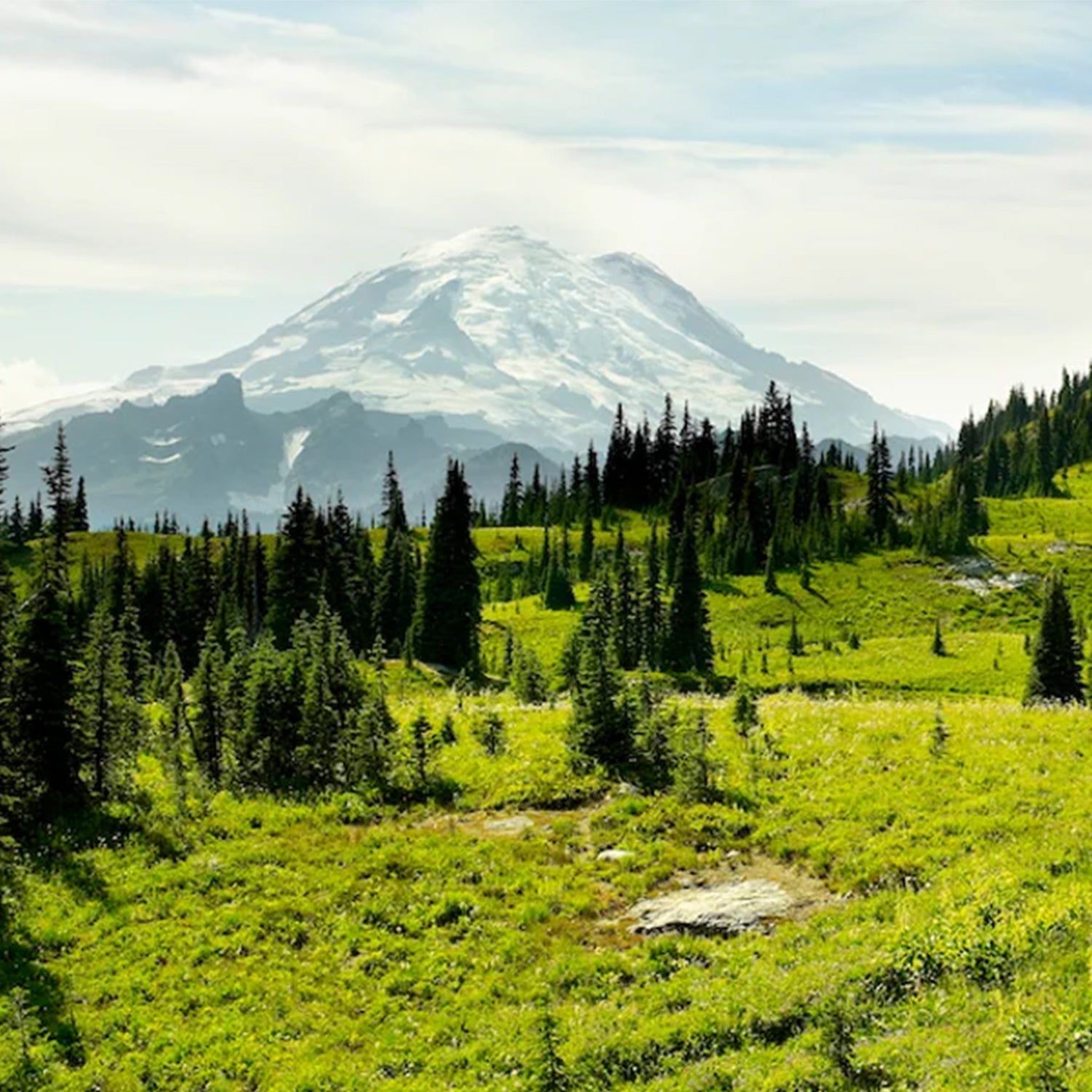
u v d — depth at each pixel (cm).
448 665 8175
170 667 5094
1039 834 2209
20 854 2516
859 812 2472
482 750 3300
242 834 2719
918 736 2997
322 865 2512
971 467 19712
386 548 11806
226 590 10694
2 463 3809
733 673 11181
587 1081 1622
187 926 2242
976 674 10712
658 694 3509
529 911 2220
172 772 3091
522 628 12812
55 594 2947
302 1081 1728
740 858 2380
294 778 3186
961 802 2456
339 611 8956
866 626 13775
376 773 3056
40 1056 1795
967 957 1675
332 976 2064
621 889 2302
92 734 2958
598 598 9669
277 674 3428
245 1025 1898
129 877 2455
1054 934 1670
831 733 3095
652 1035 1695
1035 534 17275
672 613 10744
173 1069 1781
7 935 2156
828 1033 1507
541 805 2839
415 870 2459
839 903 2091
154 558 12656
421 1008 1945
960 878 2036
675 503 18525
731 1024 1689
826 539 16788
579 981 1964
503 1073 1700
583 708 3134
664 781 2880
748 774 2823
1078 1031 1350
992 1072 1320
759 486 18950
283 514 8444
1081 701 7162
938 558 15912
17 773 2702
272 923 2247
